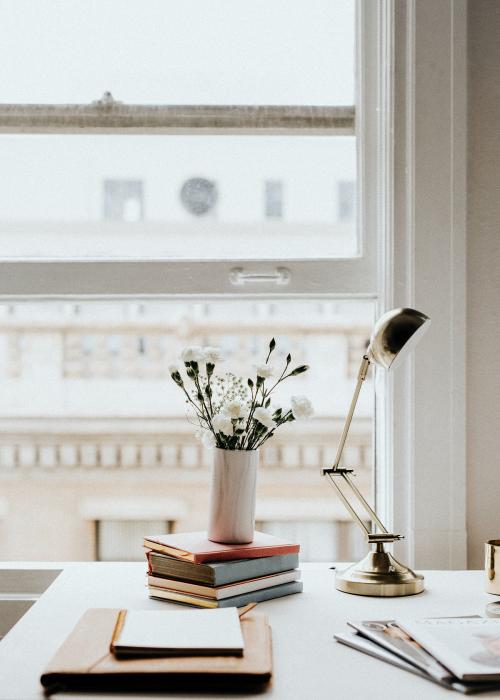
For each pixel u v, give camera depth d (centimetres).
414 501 166
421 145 168
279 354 1244
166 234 188
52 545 1287
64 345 1427
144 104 188
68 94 188
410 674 98
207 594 125
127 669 92
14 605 167
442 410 166
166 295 177
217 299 178
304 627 116
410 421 167
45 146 191
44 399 1408
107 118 187
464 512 166
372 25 180
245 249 186
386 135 172
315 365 1229
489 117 169
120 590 140
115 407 1341
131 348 1402
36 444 1286
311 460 1098
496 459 168
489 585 135
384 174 173
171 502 1212
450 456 166
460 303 167
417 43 168
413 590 135
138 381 1394
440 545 166
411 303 168
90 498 1280
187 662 95
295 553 138
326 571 155
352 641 107
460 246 167
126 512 1227
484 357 169
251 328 1272
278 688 93
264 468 1112
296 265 177
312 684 94
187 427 1214
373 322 179
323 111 186
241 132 188
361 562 142
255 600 130
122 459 1257
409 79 169
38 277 177
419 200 168
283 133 186
